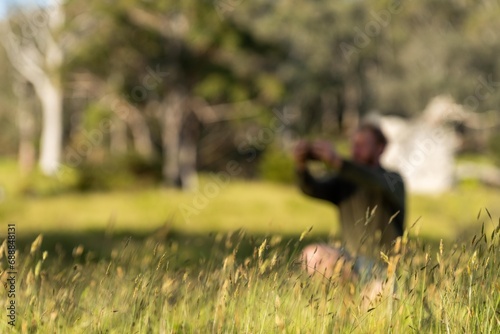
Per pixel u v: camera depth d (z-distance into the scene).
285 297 3.40
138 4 33.59
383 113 48.53
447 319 3.20
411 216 18.08
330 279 3.41
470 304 3.28
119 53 35.62
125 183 32.44
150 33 34.88
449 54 46.25
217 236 3.81
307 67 44.16
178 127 37.25
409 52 47.53
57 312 3.42
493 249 3.34
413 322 3.31
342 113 53.72
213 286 3.59
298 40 43.44
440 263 3.39
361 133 4.94
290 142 44.69
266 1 42.38
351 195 4.77
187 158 38.94
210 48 36.09
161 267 3.58
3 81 50.69
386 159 32.31
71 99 49.66
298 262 3.49
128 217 16.97
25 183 30.88
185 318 3.47
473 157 45.41
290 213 18.77
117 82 35.59
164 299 3.46
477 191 28.31
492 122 45.59
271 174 34.19
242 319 3.32
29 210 17.38
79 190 31.80
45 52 37.06
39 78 39.72
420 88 45.62
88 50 34.50
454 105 45.31
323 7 44.16
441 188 33.12
